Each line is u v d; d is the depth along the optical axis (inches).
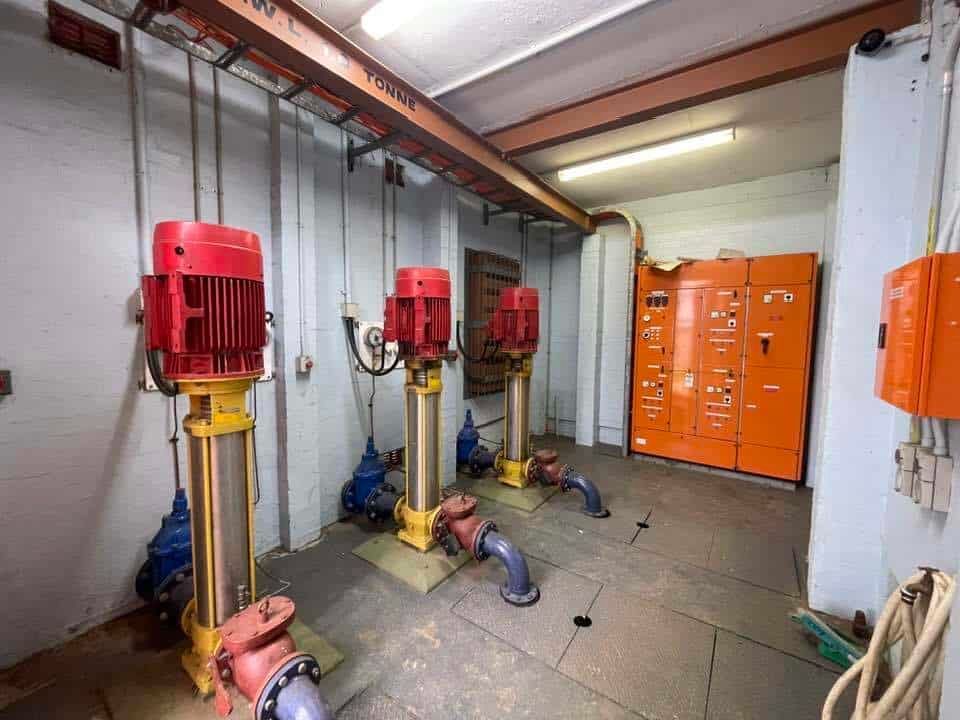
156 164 80.4
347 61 78.6
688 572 97.5
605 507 133.5
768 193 165.0
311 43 72.1
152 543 76.3
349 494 118.6
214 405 57.9
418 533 101.8
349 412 123.3
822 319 151.7
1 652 66.5
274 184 98.5
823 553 82.2
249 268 56.0
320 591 88.5
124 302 77.4
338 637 75.5
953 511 46.9
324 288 114.0
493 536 90.7
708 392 164.7
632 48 90.7
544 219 203.0
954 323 43.8
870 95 74.2
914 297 46.2
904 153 72.2
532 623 79.7
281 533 105.3
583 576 95.3
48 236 68.4
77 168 70.9
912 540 61.0
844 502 80.0
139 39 77.0
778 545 110.3
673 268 167.2
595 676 67.9
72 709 60.3
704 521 123.9
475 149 116.3
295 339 102.4
